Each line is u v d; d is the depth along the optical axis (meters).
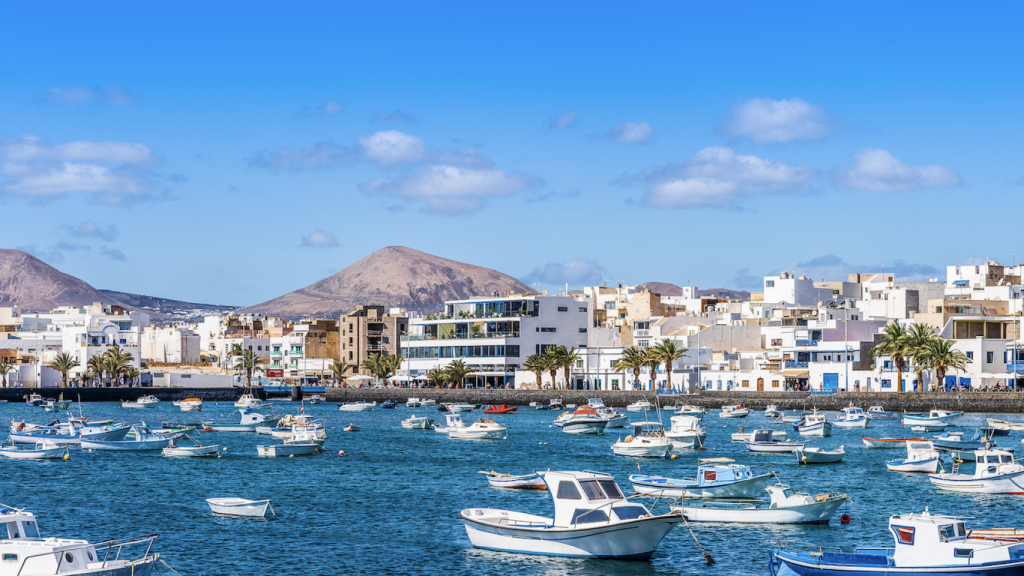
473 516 63.66
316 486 88.44
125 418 192.00
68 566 47.44
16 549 47.50
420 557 59.97
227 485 89.00
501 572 56.62
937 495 82.31
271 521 71.00
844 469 99.50
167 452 113.19
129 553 60.97
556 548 59.62
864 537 65.31
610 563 58.34
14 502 79.12
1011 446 124.81
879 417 175.88
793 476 94.19
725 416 183.50
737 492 75.31
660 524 58.72
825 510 69.62
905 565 51.47
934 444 113.75
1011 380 196.62
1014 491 82.56
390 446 127.25
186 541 64.25
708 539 64.62
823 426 140.25
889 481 90.50
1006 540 51.97
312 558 59.78
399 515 73.62
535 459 110.81
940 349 188.50
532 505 78.44
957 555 50.47
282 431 139.75
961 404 182.12
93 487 87.50
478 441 135.00
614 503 59.41
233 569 57.22
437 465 104.88
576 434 147.38
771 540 64.31
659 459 110.69
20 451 109.94
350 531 67.50
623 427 160.62
